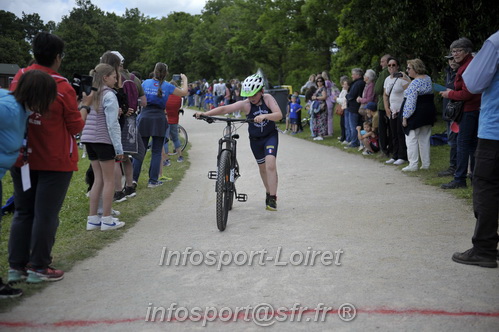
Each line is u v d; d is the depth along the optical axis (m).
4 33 84.00
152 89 8.26
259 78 6.19
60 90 4.23
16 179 4.26
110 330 3.38
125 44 86.75
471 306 3.57
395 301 3.69
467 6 13.79
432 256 4.68
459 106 7.09
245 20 49.50
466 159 7.35
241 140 16.31
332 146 13.70
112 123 5.75
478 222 4.40
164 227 6.12
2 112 3.70
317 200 7.30
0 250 5.43
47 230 4.25
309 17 32.53
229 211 6.84
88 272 4.57
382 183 8.33
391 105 10.02
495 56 4.16
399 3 15.55
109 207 5.99
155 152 8.61
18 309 3.73
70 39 69.81
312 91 16.41
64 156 4.25
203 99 34.12
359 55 23.31
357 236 5.41
